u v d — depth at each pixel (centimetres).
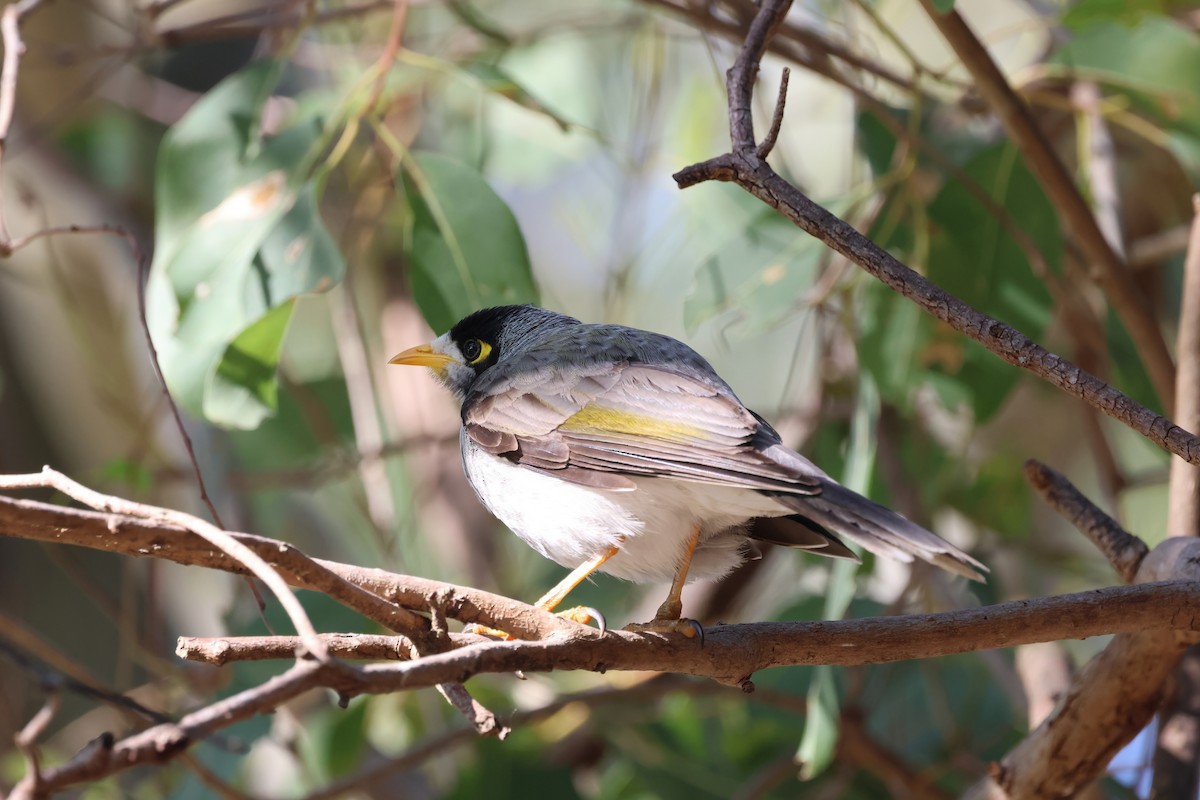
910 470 1340
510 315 1081
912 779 1191
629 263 1284
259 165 1022
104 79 1424
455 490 1511
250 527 1333
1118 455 1548
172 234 1036
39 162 1483
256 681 1111
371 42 1399
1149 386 1241
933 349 1122
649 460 814
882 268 604
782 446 795
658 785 1262
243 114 1056
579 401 874
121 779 1198
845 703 1198
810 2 1270
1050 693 1017
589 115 1463
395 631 639
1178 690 937
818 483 743
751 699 1201
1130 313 1013
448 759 1386
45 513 565
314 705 1369
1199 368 888
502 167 1469
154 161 1572
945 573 1284
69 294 1352
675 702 1298
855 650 677
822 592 1309
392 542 1241
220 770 1142
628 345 925
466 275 985
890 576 1405
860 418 1108
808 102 1630
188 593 1492
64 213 1487
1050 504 827
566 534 855
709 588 1359
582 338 941
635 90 1296
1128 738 804
